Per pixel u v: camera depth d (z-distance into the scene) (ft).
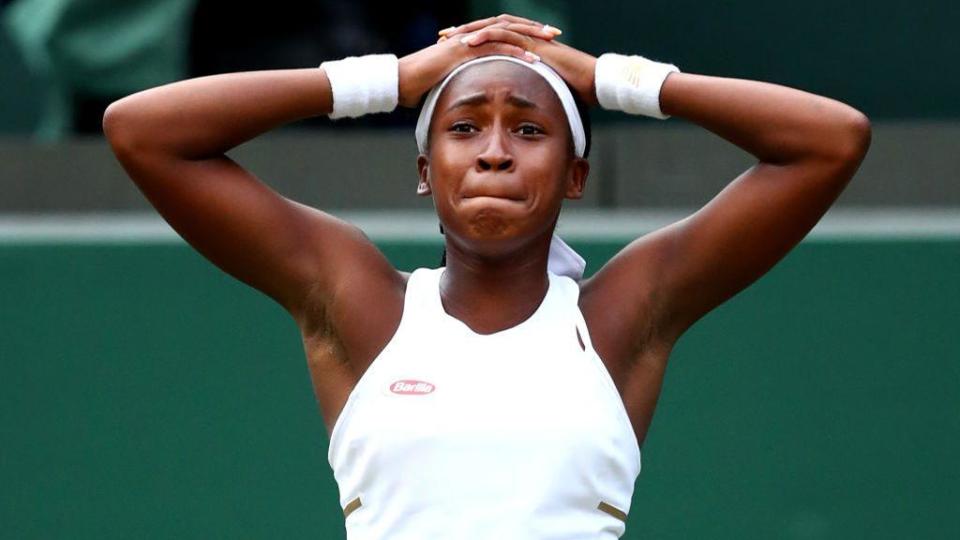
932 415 73.97
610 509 44.88
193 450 76.02
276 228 46.65
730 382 74.43
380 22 89.15
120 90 88.63
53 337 76.54
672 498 74.54
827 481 74.33
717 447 74.43
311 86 46.50
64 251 76.43
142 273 76.13
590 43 92.27
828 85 91.91
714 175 83.56
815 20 91.61
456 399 44.42
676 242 46.98
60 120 89.40
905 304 73.92
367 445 44.55
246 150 84.48
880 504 74.23
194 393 75.92
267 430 75.66
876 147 83.87
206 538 75.97
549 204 44.57
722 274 46.75
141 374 76.18
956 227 75.20
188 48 88.74
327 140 84.48
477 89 44.55
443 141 44.75
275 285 47.16
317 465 75.41
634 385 46.44
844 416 74.18
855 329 74.08
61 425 76.59
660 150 83.76
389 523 44.09
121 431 76.28
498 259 45.52
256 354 75.61
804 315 74.18
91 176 86.07
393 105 46.65
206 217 46.39
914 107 91.71
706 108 46.32
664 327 47.11
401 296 46.73
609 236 73.72
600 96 46.70
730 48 91.97
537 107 44.62
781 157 46.11
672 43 92.17
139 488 76.18
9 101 93.91
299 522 75.51
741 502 74.49
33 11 88.53
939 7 91.04
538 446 44.06
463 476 43.88
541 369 44.88
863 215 80.23
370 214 82.74
